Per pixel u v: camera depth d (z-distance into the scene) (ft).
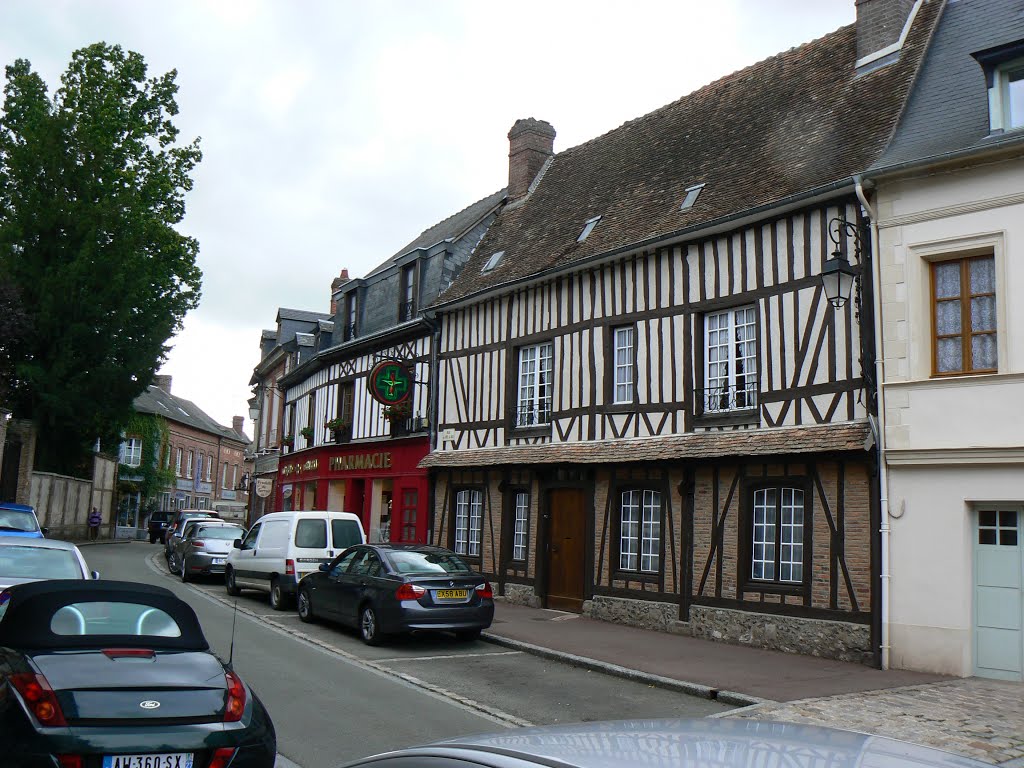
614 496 47.55
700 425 43.11
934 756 6.16
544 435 52.90
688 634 42.11
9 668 15.90
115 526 133.90
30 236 92.84
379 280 77.61
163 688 15.83
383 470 70.03
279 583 50.24
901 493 34.53
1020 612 31.86
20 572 27.63
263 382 121.60
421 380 65.98
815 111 45.83
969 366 33.65
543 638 40.37
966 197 33.91
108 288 91.56
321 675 31.24
